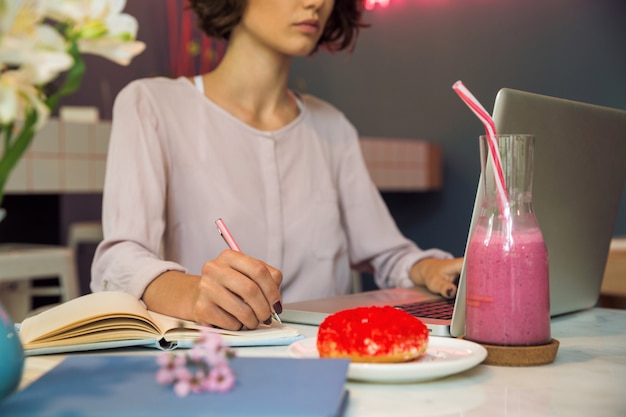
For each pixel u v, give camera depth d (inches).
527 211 35.2
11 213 153.0
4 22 22.2
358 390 30.0
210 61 211.2
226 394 25.7
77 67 24.8
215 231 62.9
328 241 67.4
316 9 62.6
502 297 34.6
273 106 68.7
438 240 187.5
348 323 31.9
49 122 132.9
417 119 189.2
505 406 27.6
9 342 24.9
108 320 38.9
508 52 174.9
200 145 64.2
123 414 23.7
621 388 30.3
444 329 40.4
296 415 23.2
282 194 66.1
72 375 29.1
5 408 24.7
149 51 207.8
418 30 187.8
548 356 34.6
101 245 55.0
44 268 119.0
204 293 40.6
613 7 160.1
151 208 58.7
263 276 40.5
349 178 73.4
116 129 61.2
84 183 138.6
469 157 181.6
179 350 38.4
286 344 39.4
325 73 203.2
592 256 49.6
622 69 159.8
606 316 50.3
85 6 24.2
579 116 43.3
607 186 48.3
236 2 63.2
